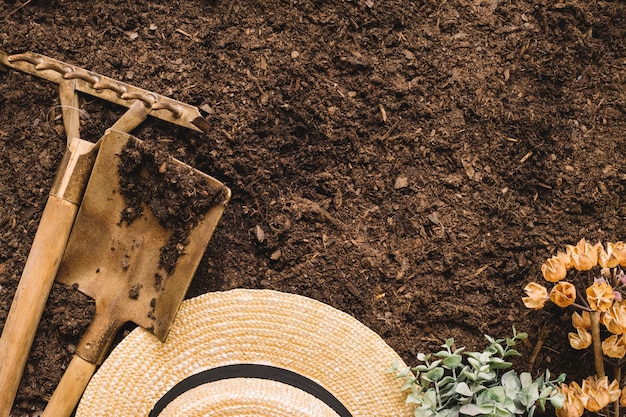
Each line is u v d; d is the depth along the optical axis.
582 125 1.18
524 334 1.09
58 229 1.12
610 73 1.19
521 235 1.16
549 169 1.17
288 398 1.06
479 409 1.06
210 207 1.11
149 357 1.11
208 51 1.18
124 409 1.10
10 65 1.16
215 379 1.10
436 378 1.08
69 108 1.15
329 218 1.16
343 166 1.18
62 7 1.19
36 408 1.14
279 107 1.17
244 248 1.16
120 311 1.12
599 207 1.16
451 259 1.15
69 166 1.12
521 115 1.17
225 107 1.17
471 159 1.17
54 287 1.14
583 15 1.18
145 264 1.12
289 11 1.19
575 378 1.15
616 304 1.05
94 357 1.12
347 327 1.11
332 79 1.18
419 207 1.17
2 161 1.16
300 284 1.15
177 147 1.16
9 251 1.15
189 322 1.11
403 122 1.18
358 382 1.11
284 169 1.17
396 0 1.19
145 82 1.17
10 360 1.11
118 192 1.12
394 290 1.15
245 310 1.11
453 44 1.19
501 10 1.19
